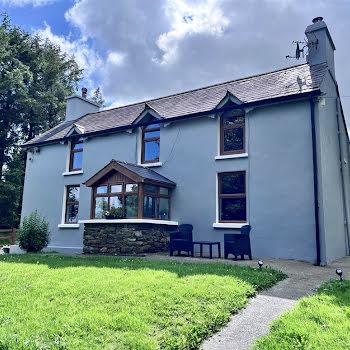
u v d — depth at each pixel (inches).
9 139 1203.2
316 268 368.2
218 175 514.0
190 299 213.0
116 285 243.8
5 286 254.7
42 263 371.6
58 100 1286.9
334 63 561.0
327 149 469.7
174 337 163.8
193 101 594.9
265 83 537.3
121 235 482.6
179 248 452.8
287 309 212.5
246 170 483.8
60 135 722.2
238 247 413.1
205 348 163.2
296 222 432.1
